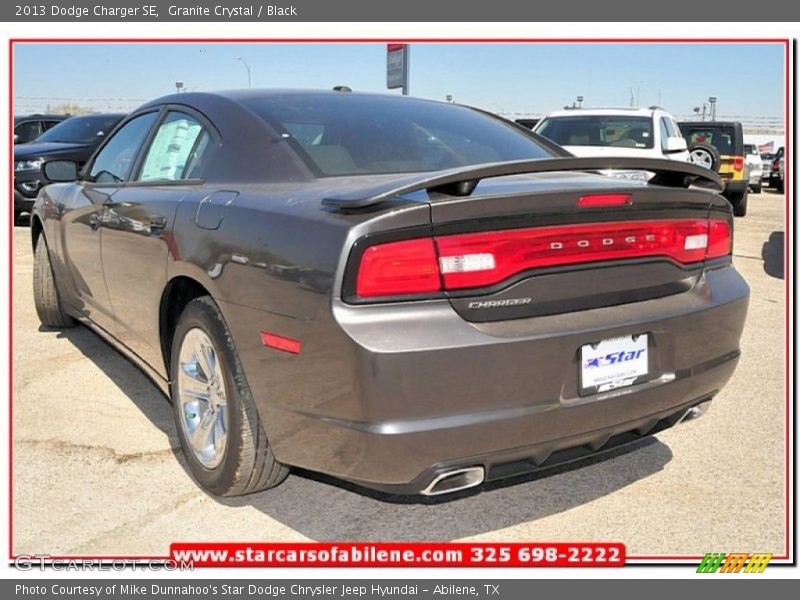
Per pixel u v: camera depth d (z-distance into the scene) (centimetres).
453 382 217
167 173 347
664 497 295
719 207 283
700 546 263
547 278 234
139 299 339
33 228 518
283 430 247
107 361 468
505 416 223
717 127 1405
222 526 278
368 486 237
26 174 1080
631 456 332
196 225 283
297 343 229
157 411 386
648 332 251
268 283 238
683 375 262
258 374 250
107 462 328
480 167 219
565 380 233
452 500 294
